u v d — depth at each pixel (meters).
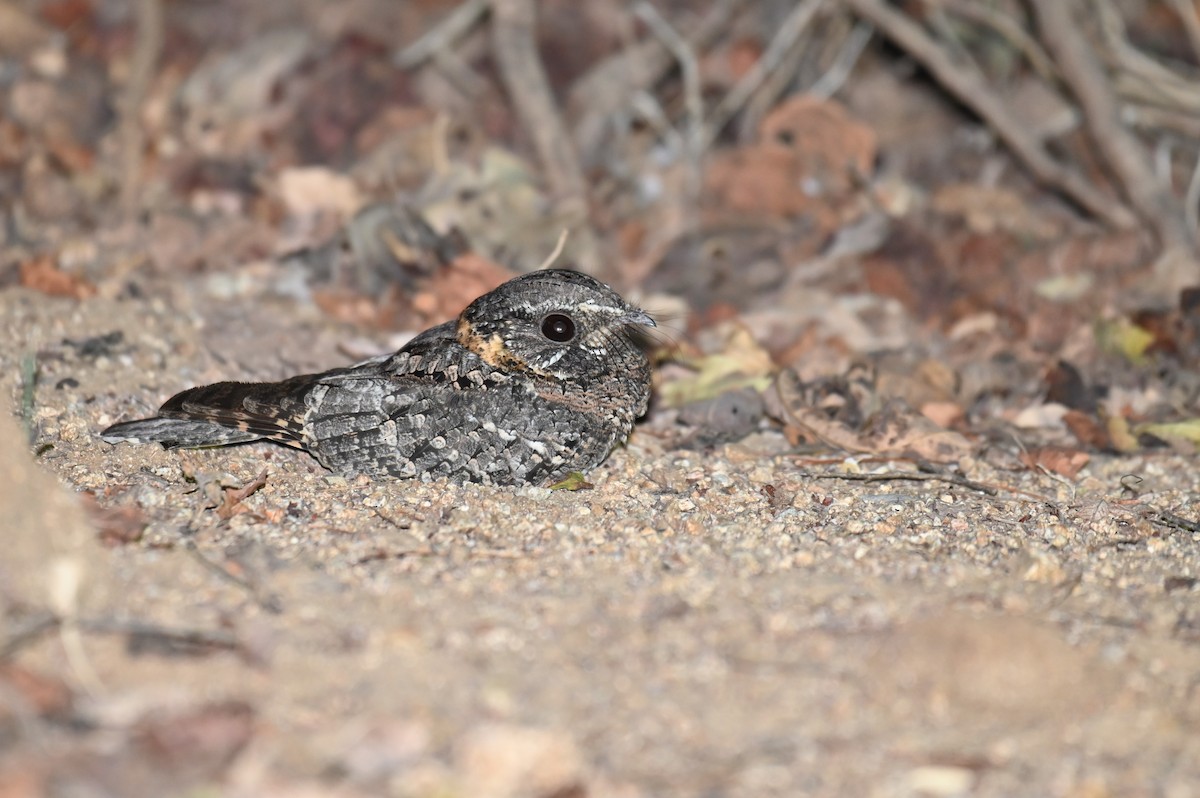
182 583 7.52
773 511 9.38
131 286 13.15
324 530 8.46
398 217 13.85
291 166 16.44
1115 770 6.21
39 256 13.60
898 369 12.19
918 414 11.10
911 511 9.46
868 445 10.77
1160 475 10.59
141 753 5.90
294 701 6.40
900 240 14.81
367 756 5.99
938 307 13.99
